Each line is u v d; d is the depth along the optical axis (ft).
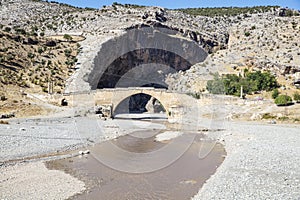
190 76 352.28
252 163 95.55
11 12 586.04
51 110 217.56
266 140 141.28
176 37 425.69
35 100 236.02
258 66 350.84
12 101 216.33
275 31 520.01
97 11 558.15
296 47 430.61
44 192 71.00
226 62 381.60
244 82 279.28
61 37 442.09
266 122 205.87
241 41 500.74
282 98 225.35
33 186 74.59
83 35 450.30
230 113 226.38
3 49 331.36
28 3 648.79
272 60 369.50
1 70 283.18
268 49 432.66
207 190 72.79
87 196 70.03
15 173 83.92
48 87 266.98
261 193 68.28
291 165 92.84
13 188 72.43
